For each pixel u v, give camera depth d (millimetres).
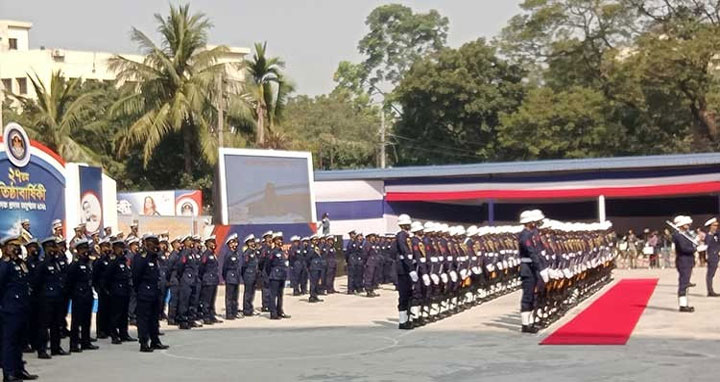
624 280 32906
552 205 49812
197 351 16766
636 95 54875
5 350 13836
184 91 45094
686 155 41594
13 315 13875
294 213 35406
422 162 66125
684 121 57094
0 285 13883
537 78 64562
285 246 31219
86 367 15023
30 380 13820
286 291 31969
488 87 63000
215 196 34344
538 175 43219
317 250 28250
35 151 22406
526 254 18016
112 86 51906
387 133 69500
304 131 69938
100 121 48219
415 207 46219
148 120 44781
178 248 21672
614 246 35031
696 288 28531
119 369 14688
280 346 17172
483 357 14766
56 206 23141
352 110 79312
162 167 48250
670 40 51438
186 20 46156
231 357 15805
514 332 18188
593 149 56219
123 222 29969
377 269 32531
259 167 34531
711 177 41312
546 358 14430
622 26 57031
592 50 57844
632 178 42250
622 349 15219
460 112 63688
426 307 20641
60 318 16703
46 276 16266
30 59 72062
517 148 58469
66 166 23750
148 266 17000
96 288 18562
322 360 15055
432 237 21219
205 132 45281
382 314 23438
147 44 45531
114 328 18406
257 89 48312
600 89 57938
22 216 21703
